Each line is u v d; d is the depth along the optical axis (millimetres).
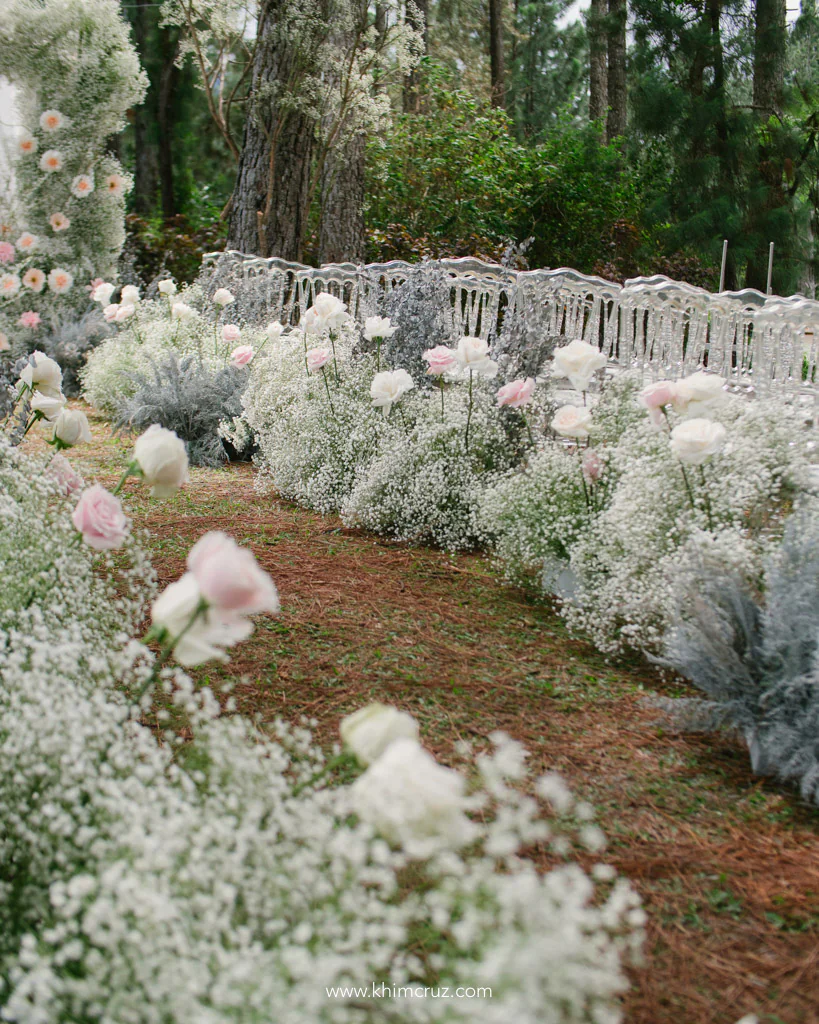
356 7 10492
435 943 1554
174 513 5125
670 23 15461
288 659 3164
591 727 2752
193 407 6727
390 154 14383
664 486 3338
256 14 10258
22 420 4098
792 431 3488
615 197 15922
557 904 1599
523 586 4055
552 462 3996
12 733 1615
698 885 1973
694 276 16266
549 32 35781
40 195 9523
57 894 1290
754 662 2523
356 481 5098
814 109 16547
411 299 5691
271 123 10117
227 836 1396
